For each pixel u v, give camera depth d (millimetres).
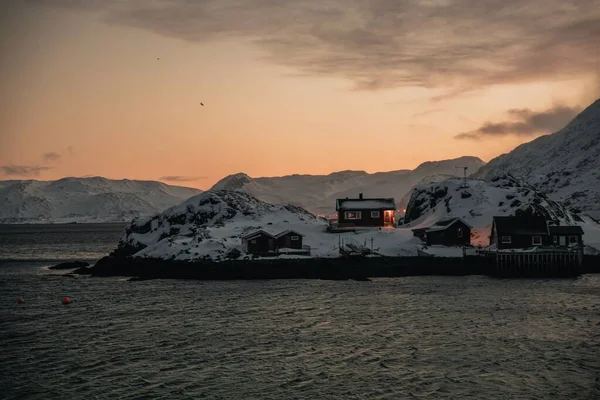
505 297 94750
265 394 53219
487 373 57656
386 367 59625
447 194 173500
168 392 53875
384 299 94562
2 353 65938
